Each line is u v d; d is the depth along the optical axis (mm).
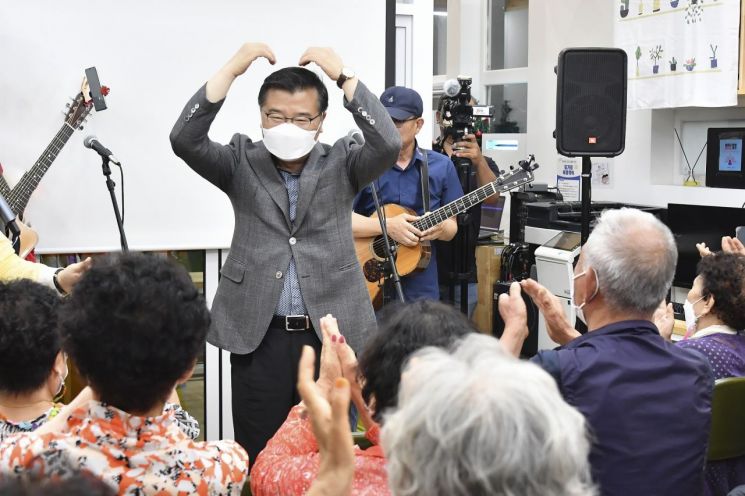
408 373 1138
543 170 7273
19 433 1605
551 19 7137
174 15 3820
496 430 1013
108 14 3725
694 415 1799
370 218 3762
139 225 3842
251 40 3959
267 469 1623
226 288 2613
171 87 3840
